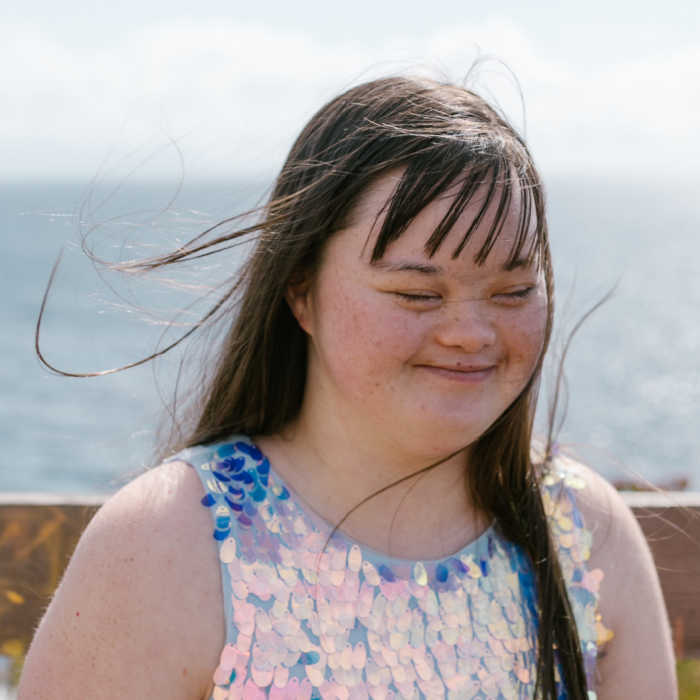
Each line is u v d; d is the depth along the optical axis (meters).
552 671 2.28
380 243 2.03
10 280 105.62
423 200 2.01
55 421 40.25
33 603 3.46
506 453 2.39
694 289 82.56
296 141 2.33
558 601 2.36
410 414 2.09
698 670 4.06
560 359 2.74
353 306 2.08
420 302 2.05
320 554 2.17
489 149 2.07
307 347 2.38
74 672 2.06
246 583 2.09
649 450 25.45
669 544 3.44
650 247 125.62
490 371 2.14
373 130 2.11
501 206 2.04
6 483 30.38
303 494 2.26
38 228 191.38
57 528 3.46
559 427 2.75
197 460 2.24
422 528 2.31
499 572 2.36
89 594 2.07
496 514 2.42
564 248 119.62
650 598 2.55
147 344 2.63
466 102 2.17
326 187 2.12
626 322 63.59
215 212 2.40
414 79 2.25
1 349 59.91
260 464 2.27
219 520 2.14
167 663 2.04
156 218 2.39
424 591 2.23
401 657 2.15
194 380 2.50
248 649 2.05
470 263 2.04
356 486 2.25
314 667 2.08
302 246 2.16
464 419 2.10
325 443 2.27
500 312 2.11
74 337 62.34
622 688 2.50
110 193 2.36
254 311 2.30
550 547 2.40
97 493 3.51
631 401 36.50
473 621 2.26
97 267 2.35
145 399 3.04
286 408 2.38
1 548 3.45
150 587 2.06
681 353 50.19
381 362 2.07
